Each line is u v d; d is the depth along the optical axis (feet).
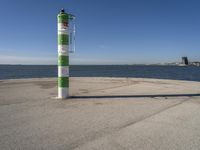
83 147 15.56
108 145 15.90
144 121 21.63
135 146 15.74
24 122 21.16
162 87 47.62
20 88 45.83
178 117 23.13
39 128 19.44
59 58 33.30
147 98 34.04
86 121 21.52
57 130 18.94
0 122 21.16
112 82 59.26
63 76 33.32
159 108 27.17
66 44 33.01
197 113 24.79
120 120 21.91
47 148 15.39
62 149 15.24
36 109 26.37
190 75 186.39
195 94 37.91
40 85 51.47
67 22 32.91
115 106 28.25
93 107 27.58
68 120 21.83
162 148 15.42
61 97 33.55
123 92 40.06
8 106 27.99
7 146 15.70
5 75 168.35
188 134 18.13
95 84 53.88
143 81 62.03
